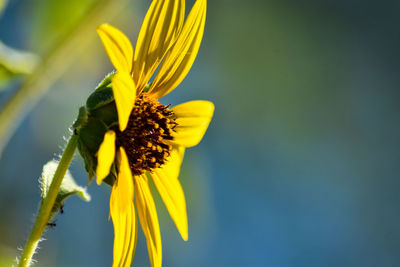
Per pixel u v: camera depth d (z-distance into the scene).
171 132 0.43
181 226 0.43
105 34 0.39
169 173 0.43
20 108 0.45
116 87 0.39
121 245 0.42
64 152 0.40
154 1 0.41
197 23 0.42
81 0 0.46
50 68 0.45
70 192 0.40
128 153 0.42
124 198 0.41
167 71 0.43
